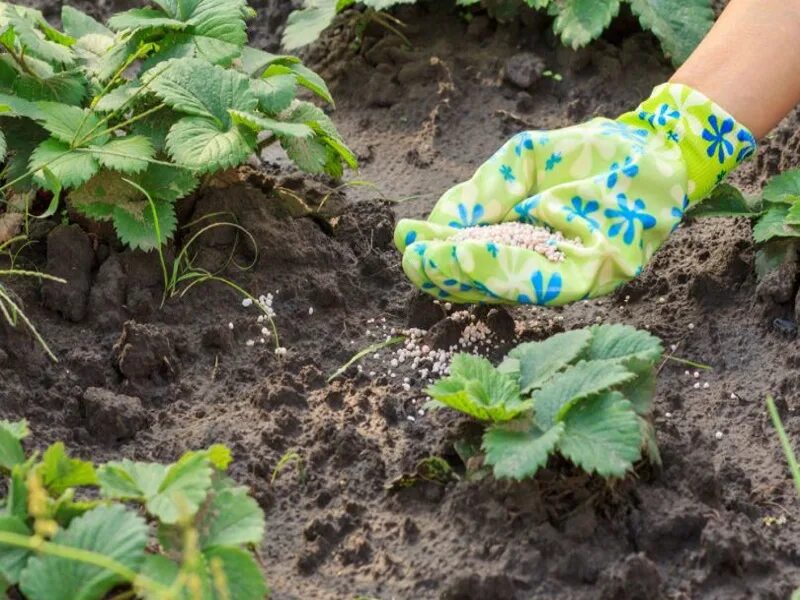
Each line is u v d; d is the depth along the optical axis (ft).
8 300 10.00
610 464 8.12
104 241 11.26
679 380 10.37
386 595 8.31
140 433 9.71
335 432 9.64
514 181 10.77
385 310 11.30
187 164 10.32
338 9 14.37
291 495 9.20
